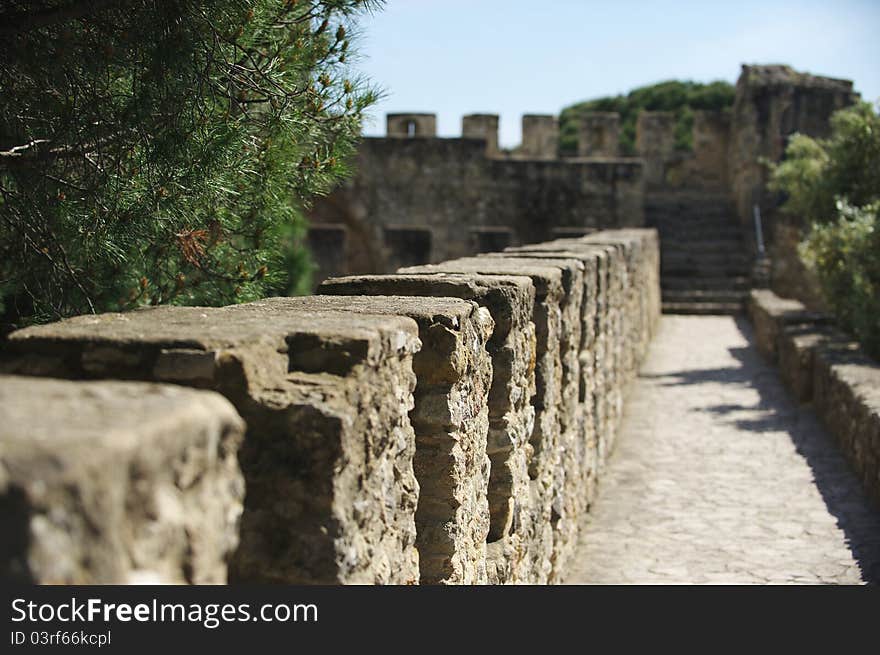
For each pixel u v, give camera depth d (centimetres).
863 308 1138
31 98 501
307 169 552
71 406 167
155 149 484
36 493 135
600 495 816
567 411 630
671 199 2664
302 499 232
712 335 1886
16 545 134
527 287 472
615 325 1016
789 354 1277
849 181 1425
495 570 398
